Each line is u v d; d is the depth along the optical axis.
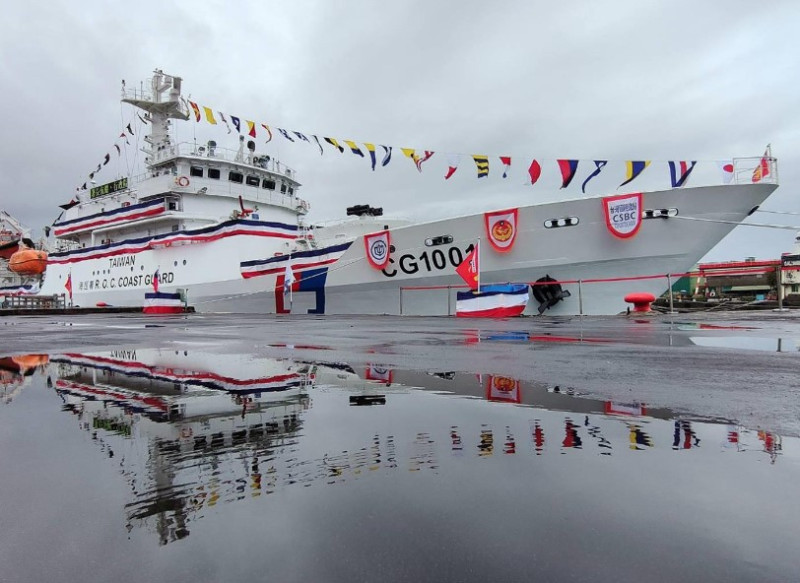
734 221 13.99
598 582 1.08
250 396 3.28
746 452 2.01
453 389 3.47
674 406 2.87
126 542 1.32
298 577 1.12
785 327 9.73
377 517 1.44
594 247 15.12
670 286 15.09
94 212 31.69
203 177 26.08
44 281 36.12
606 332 8.87
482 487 1.66
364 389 3.49
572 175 13.92
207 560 1.21
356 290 19.36
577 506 1.50
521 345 6.67
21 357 5.73
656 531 1.33
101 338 8.84
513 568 1.15
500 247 16.06
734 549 1.23
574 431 2.35
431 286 17.81
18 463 1.98
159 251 26.61
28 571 1.17
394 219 22.47
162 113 27.52
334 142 16.14
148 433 2.40
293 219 29.69
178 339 8.39
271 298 21.95
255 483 1.74
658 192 14.26
